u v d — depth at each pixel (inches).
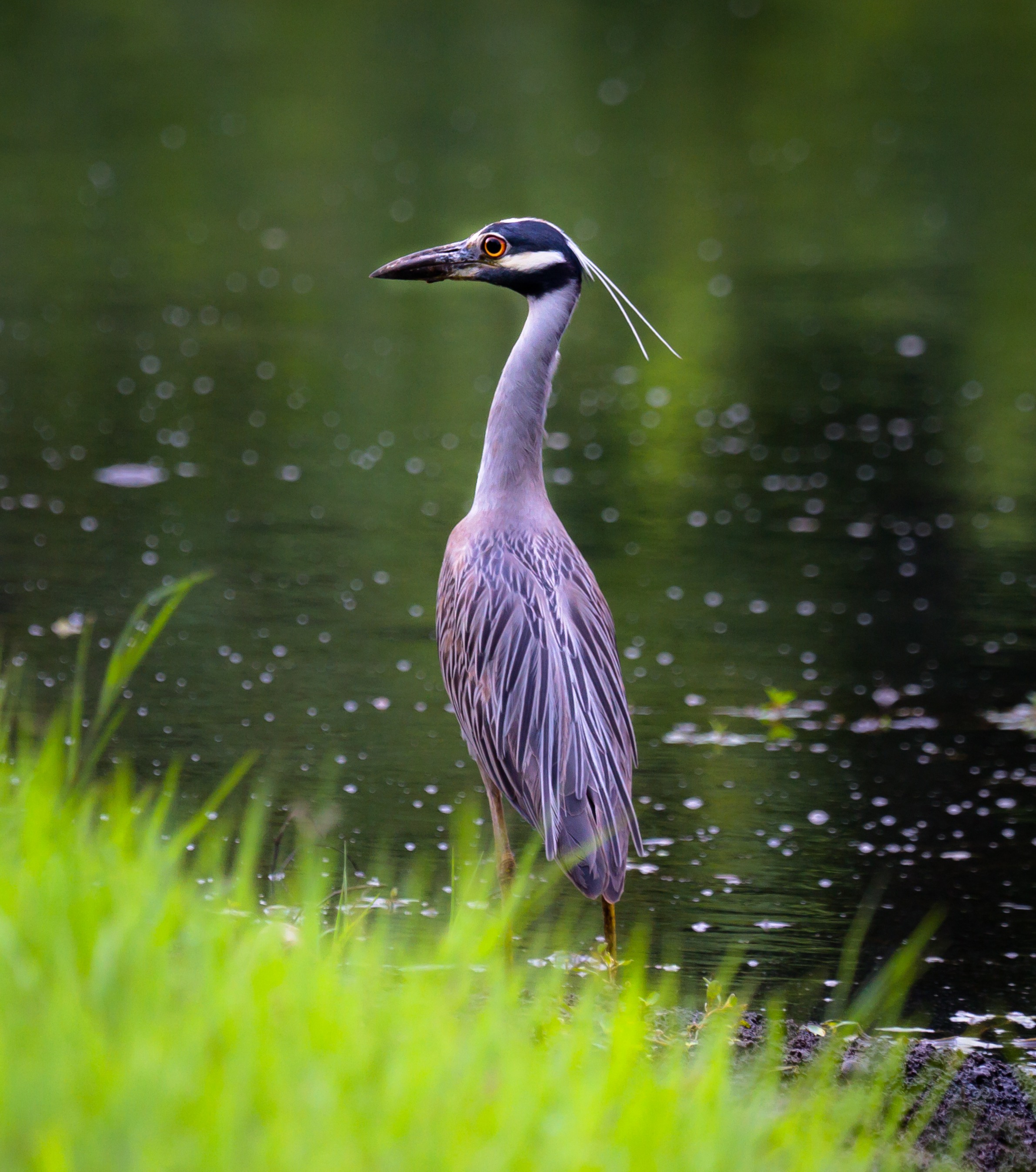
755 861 365.1
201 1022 192.9
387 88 1552.7
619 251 1034.7
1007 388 781.3
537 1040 232.4
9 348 804.6
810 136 1403.8
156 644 481.1
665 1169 190.7
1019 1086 269.1
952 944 331.6
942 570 561.9
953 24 1911.9
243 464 653.9
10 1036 184.5
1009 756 424.2
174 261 993.5
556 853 293.9
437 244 1021.2
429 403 749.9
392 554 562.3
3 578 523.5
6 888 213.5
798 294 956.0
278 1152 173.5
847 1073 266.4
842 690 466.0
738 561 568.1
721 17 1941.4
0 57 1599.4
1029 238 1091.9
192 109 1424.7
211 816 370.3
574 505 621.9
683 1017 284.4
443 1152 181.0
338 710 439.8
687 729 438.6
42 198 1134.4
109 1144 171.3
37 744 391.9
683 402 764.6
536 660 311.7
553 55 1731.1
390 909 316.8
